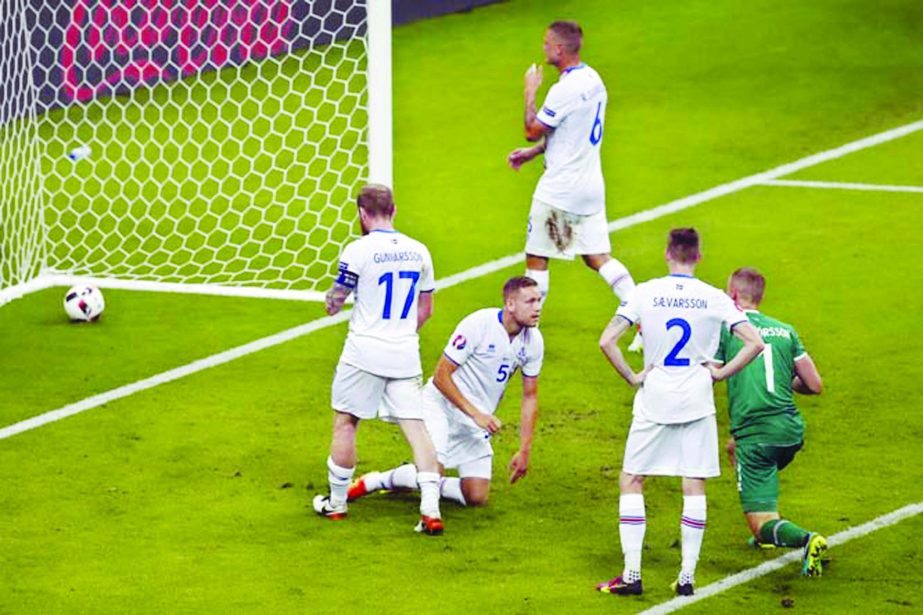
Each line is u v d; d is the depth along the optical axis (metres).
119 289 48.34
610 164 58.69
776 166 57.91
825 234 50.75
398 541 31.20
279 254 51.34
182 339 43.66
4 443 36.31
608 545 31.14
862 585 29.08
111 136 62.53
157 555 30.36
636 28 76.81
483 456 32.72
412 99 68.31
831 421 37.09
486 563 30.14
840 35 73.50
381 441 36.56
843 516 32.12
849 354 41.12
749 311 31.03
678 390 28.47
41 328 44.69
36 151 58.69
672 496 33.69
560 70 39.81
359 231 53.25
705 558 30.50
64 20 64.12
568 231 40.00
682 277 28.83
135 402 38.97
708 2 80.12
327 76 67.44
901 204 53.44
